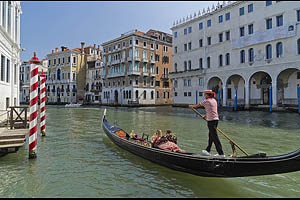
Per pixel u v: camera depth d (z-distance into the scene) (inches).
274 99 930.1
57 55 2172.7
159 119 697.6
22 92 2425.0
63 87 2103.8
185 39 1406.3
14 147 261.9
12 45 589.3
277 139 363.6
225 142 342.6
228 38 1156.5
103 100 1898.4
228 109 1025.5
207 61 1259.8
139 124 567.5
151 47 1728.6
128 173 206.1
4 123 422.6
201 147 309.4
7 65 568.7
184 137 382.6
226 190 171.8
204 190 171.5
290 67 880.3
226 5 1152.2
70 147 307.3
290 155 154.9
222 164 173.0
